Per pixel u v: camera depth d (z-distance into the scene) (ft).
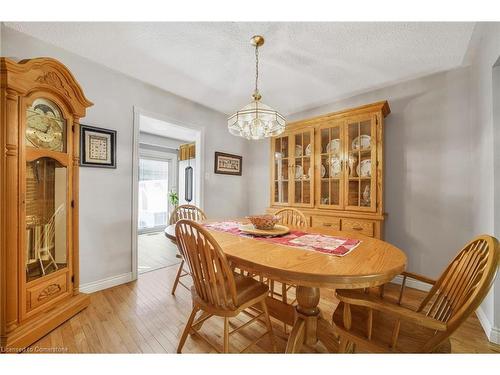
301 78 7.49
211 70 7.09
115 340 4.68
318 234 4.96
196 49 6.00
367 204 7.70
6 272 4.27
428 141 7.23
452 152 6.84
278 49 5.91
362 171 7.85
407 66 6.69
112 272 7.30
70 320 5.36
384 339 3.03
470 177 6.55
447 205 6.93
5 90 4.22
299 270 2.87
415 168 7.45
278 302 5.01
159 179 17.57
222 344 4.59
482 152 5.69
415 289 7.30
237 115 5.47
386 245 4.03
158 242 13.64
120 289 7.09
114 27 5.21
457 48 5.81
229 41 5.63
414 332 3.20
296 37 5.40
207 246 3.50
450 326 2.43
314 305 4.31
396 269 2.99
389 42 5.56
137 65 6.90
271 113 5.34
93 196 6.86
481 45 5.56
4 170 4.26
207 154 10.57
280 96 9.00
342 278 2.73
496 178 4.87
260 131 6.07
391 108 7.91
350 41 5.54
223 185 11.35
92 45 5.92
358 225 7.58
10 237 4.30
